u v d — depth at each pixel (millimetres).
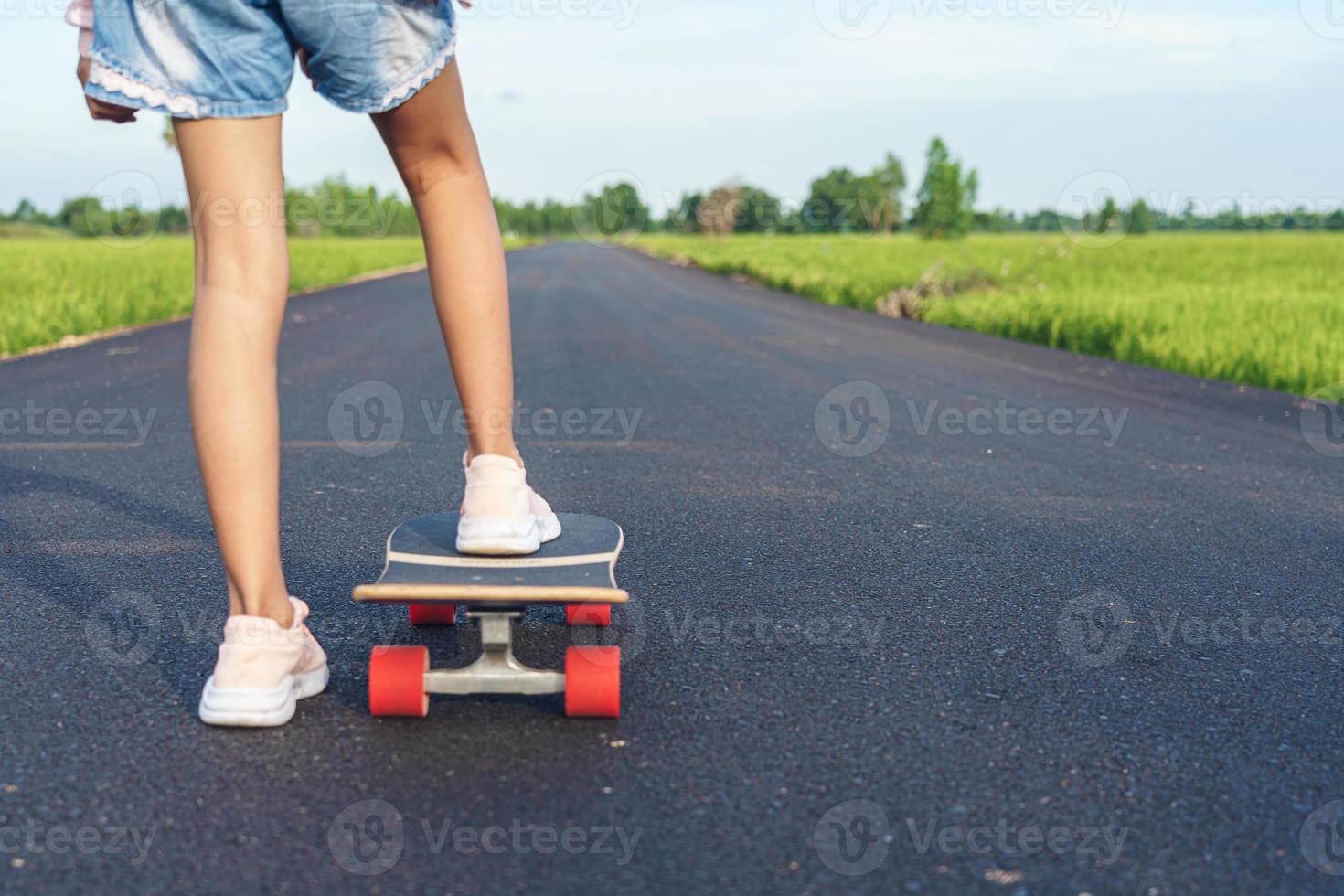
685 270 29438
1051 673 1960
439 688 1669
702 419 5293
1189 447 4859
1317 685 1938
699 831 1342
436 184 1761
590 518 2111
